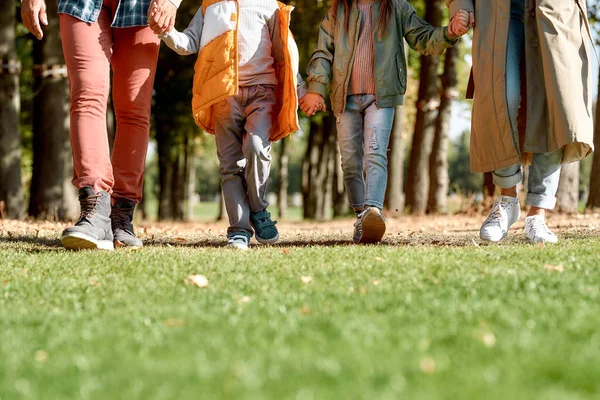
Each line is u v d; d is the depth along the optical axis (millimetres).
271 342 2797
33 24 7027
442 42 7656
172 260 5695
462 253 5824
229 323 3223
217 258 5820
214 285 4426
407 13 7980
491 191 23359
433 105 25719
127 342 2877
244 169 7527
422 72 25891
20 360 2643
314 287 4234
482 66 7094
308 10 25781
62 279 4816
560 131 6742
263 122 7367
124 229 7551
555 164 7160
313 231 12758
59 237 9031
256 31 7410
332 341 2775
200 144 44875
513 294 3850
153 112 30594
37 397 2148
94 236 6656
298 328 3061
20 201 18922
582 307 3414
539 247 6254
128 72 7324
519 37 7090
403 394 2020
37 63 20000
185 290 4250
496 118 7031
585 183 68312
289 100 7434
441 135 25531
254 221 7652
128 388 2186
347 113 8133
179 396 2070
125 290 4305
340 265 5191
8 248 7332
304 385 2152
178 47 7273
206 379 2254
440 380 2176
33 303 3955
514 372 2271
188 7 27047
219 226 22703
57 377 2373
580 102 6785
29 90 29328
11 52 18844
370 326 3035
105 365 2504
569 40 6844
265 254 6113
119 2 7031
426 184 25891
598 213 16875
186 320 3312
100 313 3580
